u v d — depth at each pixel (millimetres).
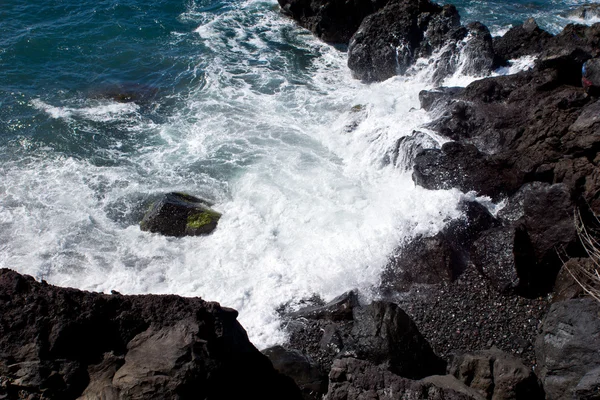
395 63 21875
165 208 14812
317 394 10383
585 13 28328
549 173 14398
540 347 10773
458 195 14125
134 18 25953
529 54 21203
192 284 13148
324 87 21766
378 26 22312
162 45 24188
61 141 18031
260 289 12992
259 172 16734
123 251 14156
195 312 9195
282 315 12336
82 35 24125
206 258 13930
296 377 10609
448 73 20953
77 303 8906
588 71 15398
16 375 8219
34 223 14852
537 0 31062
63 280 13211
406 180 16266
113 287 13086
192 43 24547
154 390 8148
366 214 14852
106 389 8195
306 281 13125
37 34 23719
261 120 19453
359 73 22438
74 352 8641
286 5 27000
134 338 8891
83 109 19703
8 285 8852
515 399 9664
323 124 19250
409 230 13672
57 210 15344
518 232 12641
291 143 18203
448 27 21734
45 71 21625
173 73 22234
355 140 18031
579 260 12078
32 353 8375
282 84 21828
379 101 19703
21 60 22047
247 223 14898
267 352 11117
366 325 10953
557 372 10031
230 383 9148
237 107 20188
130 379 8219
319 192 15891
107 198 15867
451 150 15203
